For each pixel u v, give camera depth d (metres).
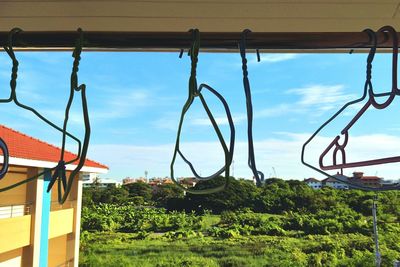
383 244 16.22
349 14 1.48
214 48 0.91
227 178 0.71
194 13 1.51
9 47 0.89
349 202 17.83
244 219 20.02
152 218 21.42
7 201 8.89
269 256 17.70
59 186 0.78
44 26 1.62
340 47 0.90
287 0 1.40
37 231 8.61
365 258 15.70
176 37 0.89
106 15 1.52
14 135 9.62
